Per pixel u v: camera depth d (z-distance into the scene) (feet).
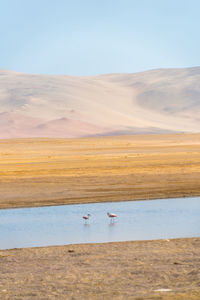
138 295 106.73
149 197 348.59
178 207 305.53
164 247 178.09
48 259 162.40
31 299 109.29
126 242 192.03
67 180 443.32
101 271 138.72
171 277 126.41
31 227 244.22
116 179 445.37
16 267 151.12
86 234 223.71
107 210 297.94
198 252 164.66
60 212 295.07
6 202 335.67
